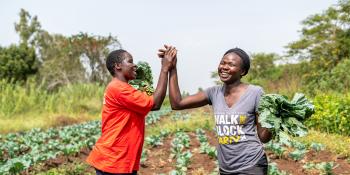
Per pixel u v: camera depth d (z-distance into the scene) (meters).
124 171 4.85
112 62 4.96
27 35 61.84
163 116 28.53
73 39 45.25
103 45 45.59
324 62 34.59
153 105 4.84
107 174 4.86
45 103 27.83
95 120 24.95
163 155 11.78
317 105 14.85
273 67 47.91
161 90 4.84
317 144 11.23
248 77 31.88
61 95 29.64
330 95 15.95
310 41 40.38
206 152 10.97
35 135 17.23
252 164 4.40
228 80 4.55
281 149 10.55
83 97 31.77
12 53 49.66
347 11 37.81
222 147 4.57
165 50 4.94
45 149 12.70
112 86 4.88
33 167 10.34
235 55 4.54
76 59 45.84
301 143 11.67
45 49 56.34
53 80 45.94
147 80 5.43
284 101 4.30
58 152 11.44
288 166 9.89
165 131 16.00
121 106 4.84
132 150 4.89
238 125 4.46
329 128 14.20
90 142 13.17
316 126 14.66
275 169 8.61
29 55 50.41
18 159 9.98
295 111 4.34
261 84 29.27
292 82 23.88
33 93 28.06
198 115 21.73
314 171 9.03
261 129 4.50
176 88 4.91
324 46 37.91
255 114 4.52
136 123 4.92
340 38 36.56
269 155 10.85
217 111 4.61
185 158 10.12
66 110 27.89
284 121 4.34
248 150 4.42
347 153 10.57
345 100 14.27
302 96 4.41
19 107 26.19
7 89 27.22
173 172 8.80
